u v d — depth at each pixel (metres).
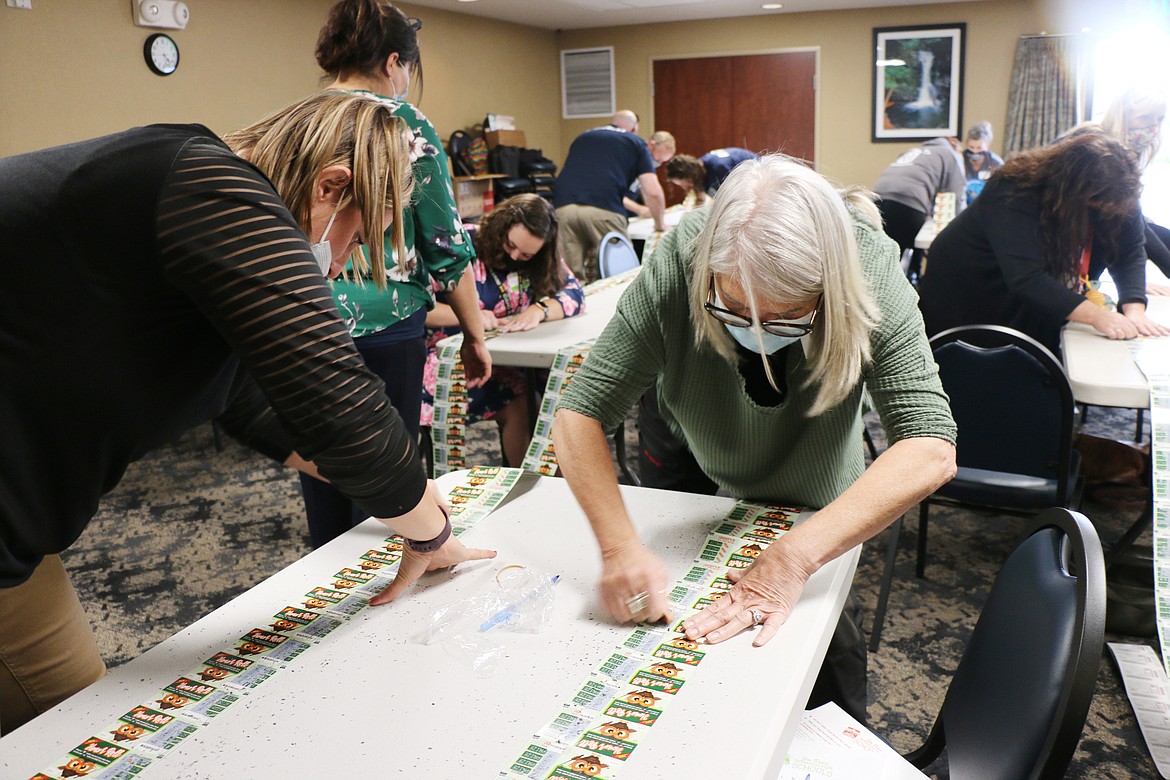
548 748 0.89
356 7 1.84
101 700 1.00
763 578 1.13
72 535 0.99
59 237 0.82
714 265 1.10
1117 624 2.21
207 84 5.88
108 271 0.84
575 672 1.02
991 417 2.20
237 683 1.02
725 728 0.91
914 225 5.51
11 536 0.92
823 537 1.14
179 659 1.08
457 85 8.56
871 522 1.15
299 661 1.06
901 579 2.59
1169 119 7.69
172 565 2.84
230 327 0.87
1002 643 1.09
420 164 1.93
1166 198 7.81
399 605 1.18
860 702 1.51
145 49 5.42
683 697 0.96
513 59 9.37
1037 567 1.10
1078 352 2.26
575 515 1.44
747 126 9.62
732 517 1.41
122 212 0.83
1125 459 2.83
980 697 1.10
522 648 1.07
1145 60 8.20
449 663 1.05
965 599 2.46
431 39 8.16
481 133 8.95
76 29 5.01
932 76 8.88
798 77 9.30
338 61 1.89
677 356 1.36
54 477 0.93
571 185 5.55
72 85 5.03
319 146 0.98
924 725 1.95
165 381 0.94
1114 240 2.53
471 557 1.28
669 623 1.11
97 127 5.20
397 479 1.02
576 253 5.60
